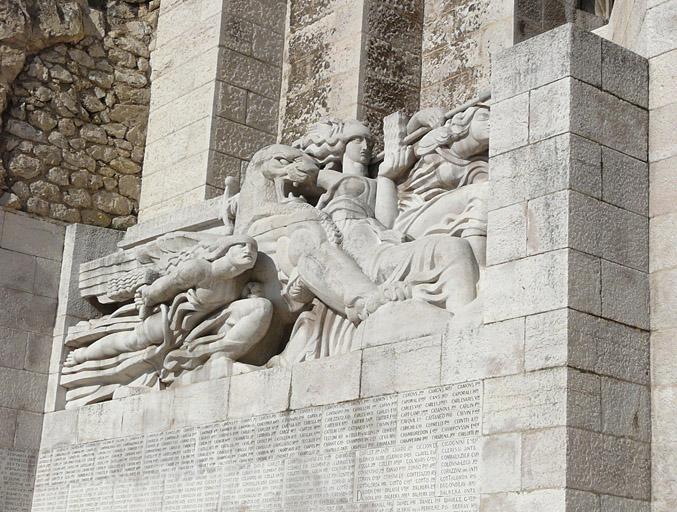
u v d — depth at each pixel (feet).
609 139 27.68
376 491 28.71
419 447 27.94
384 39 46.55
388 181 35.94
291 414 31.91
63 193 48.78
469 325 27.89
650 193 28.14
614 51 28.40
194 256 36.52
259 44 49.42
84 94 50.37
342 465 29.89
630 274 27.09
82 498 39.24
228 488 33.24
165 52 51.39
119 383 40.55
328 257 33.17
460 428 27.09
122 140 50.85
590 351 25.76
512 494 25.45
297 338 33.88
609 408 25.70
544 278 26.40
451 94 45.32
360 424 29.71
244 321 35.09
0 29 47.93
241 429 33.42
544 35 28.22
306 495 30.66
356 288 31.86
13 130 48.08
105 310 44.37
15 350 42.96
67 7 50.19
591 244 26.55
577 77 27.48
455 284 30.01
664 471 25.82
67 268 44.27
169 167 49.34
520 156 27.89
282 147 36.96
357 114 45.37
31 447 42.45
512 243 27.37
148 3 53.16
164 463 35.83
